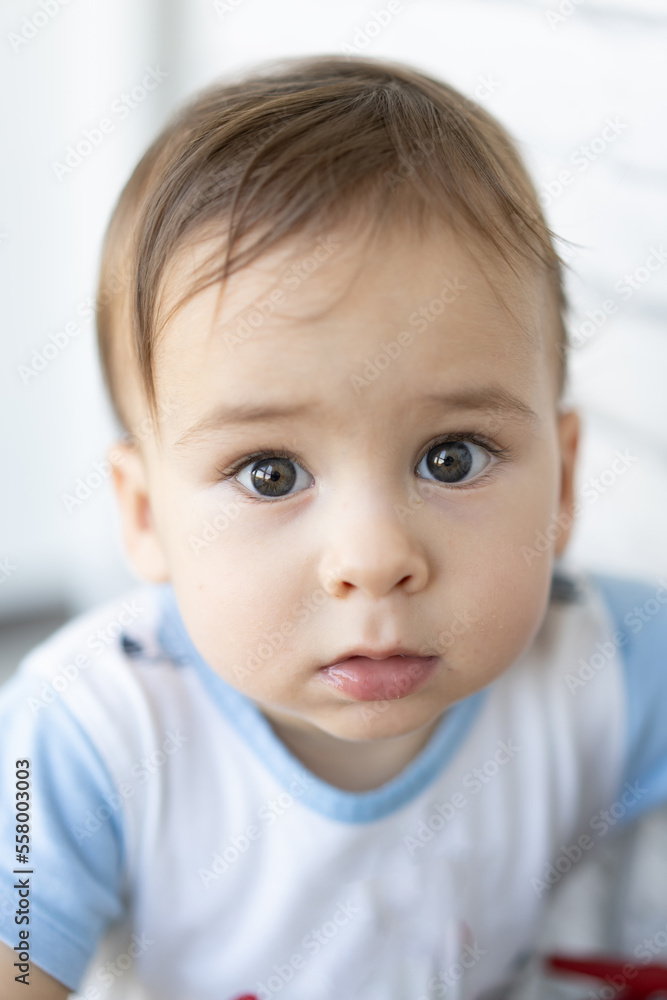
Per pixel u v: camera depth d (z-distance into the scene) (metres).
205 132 0.63
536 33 1.02
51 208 1.43
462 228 0.58
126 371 0.69
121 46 1.33
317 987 0.78
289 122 0.60
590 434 1.14
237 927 0.78
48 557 1.67
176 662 0.77
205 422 0.58
